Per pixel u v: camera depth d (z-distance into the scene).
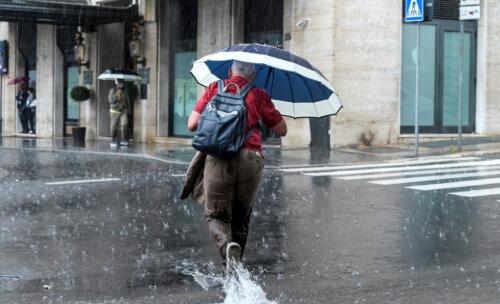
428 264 7.48
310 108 6.88
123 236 8.95
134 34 26.77
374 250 8.17
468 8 19.31
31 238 8.79
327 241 8.69
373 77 21.83
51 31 30.62
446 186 13.64
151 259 7.70
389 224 9.78
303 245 8.47
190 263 7.53
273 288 6.56
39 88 31.25
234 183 6.36
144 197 12.41
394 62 22.16
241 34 24.53
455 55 23.11
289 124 22.58
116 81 25.22
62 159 19.92
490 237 8.84
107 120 29.36
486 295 6.28
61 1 28.56
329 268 7.33
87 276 6.96
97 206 11.38
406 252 8.05
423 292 6.40
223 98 6.27
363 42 21.62
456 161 18.30
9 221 9.98
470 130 23.48
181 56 26.34
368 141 21.75
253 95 6.37
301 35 22.05
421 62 22.64
